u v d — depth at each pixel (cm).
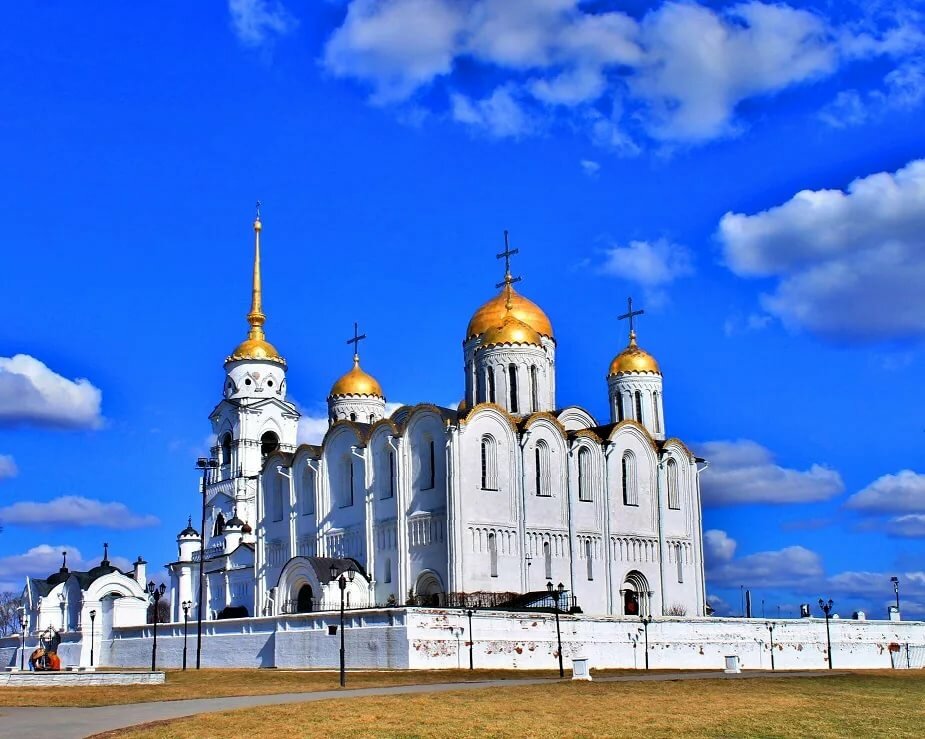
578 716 4572
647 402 12056
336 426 11069
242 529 12900
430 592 9744
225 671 7638
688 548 11119
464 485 9594
